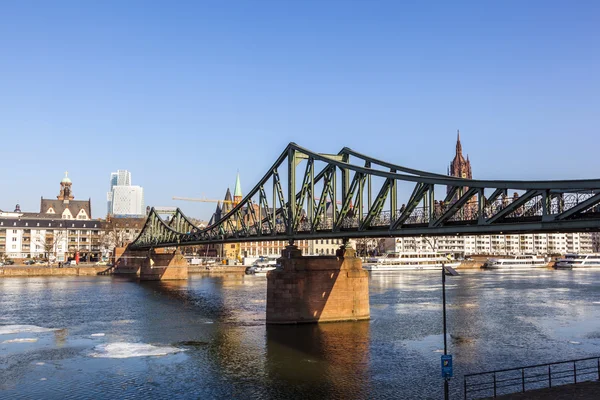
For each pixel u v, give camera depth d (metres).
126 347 54.16
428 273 180.00
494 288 116.94
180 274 150.50
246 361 48.28
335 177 60.19
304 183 65.88
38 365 47.34
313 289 67.00
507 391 39.41
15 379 43.19
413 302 89.88
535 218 37.19
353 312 68.88
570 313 76.88
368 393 39.31
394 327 64.19
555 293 105.44
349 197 57.53
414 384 41.41
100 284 131.00
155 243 147.38
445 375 30.48
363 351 51.84
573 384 34.41
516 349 53.00
